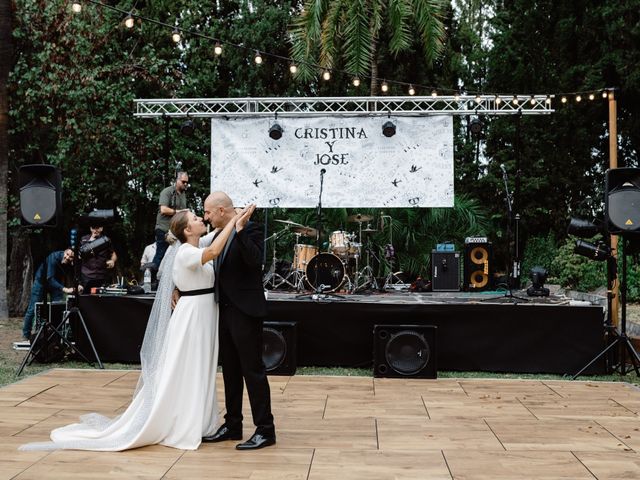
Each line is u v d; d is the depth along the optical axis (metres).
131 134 11.99
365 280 9.43
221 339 4.12
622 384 5.94
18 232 11.81
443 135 8.03
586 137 13.98
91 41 11.56
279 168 8.20
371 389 5.71
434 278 8.87
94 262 7.38
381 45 14.07
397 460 3.78
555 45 14.16
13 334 8.95
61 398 5.25
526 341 6.47
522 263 13.84
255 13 13.83
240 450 3.95
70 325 6.93
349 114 8.06
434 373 6.16
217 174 8.27
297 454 3.88
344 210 11.38
